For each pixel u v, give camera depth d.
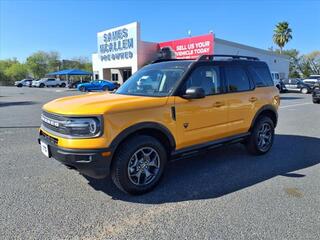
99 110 3.71
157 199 4.02
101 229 3.25
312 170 5.18
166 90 4.52
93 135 3.66
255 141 5.89
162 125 4.21
